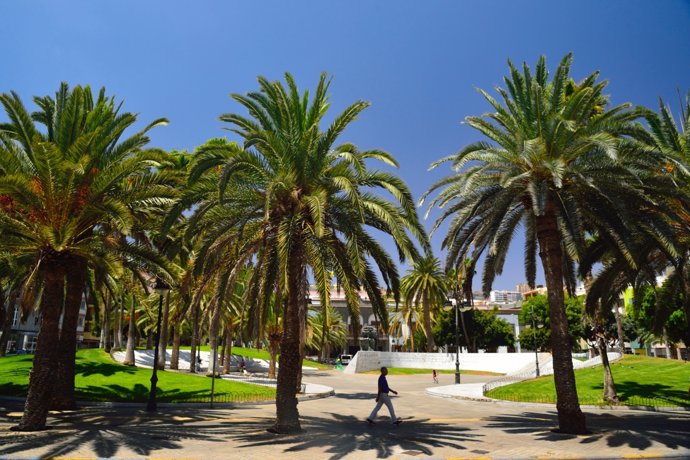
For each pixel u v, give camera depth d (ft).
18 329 214.28
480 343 234.79
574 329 181.68
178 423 49.14
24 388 71.51
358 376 155.74
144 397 70.18
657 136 60.54
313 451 34.45
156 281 64.18
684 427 48.70
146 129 57.77
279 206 46.75
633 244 46.96
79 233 48.75
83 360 94.22
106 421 49.85
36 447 34.06
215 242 47.78
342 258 47.62
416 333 252.21
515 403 76.69
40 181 45.96
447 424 51.44
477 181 49.98
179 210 45.37
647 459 33.17
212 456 32.35
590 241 63.93
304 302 45.24
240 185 46.44
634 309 72.84
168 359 160.35
